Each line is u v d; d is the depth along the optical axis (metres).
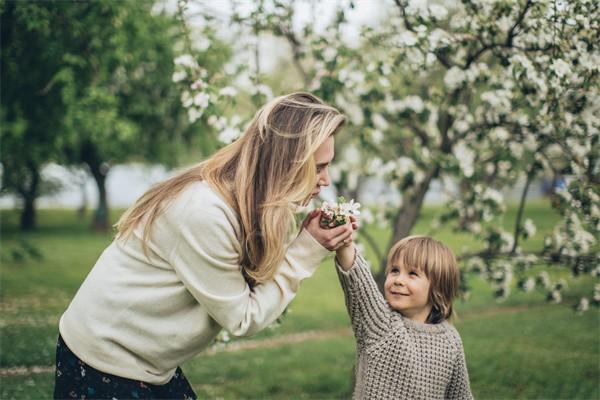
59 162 8.95
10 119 7.14
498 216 4.32
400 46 3.60
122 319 1.66
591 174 3.84
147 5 8.24
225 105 3.76
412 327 2.19
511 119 4.09
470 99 4.57
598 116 3.74
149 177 18.45
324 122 1.74
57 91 7.41
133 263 1.68
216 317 1.65
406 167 4.22
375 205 4.81
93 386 1.65
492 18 3.47
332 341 6.53
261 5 3.88
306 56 4.48
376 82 4.20
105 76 7.86
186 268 1.63
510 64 3.51
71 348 1.68
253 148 1.73
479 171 4.32
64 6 5.81
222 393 4.56
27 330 5.87
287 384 4.85
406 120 4.50
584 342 6.27
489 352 5.87
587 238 3.91
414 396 2.11
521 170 4.49
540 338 6.46
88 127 7.95
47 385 4.24
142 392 1.68
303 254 1.76
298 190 1.71
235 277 1.65
